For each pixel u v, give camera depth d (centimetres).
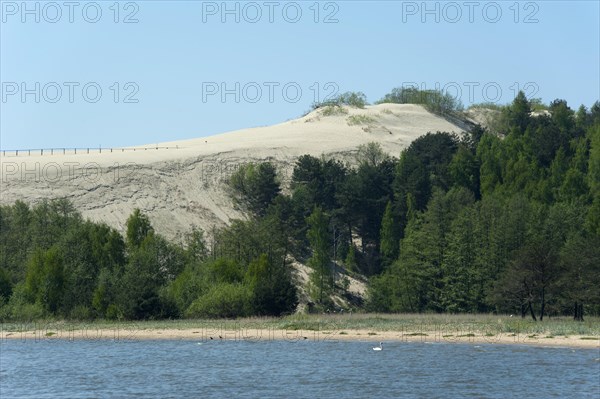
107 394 15638
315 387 15900
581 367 17238
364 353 19638
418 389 15562
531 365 17538
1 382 16850
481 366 17550
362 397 15012
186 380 16812
